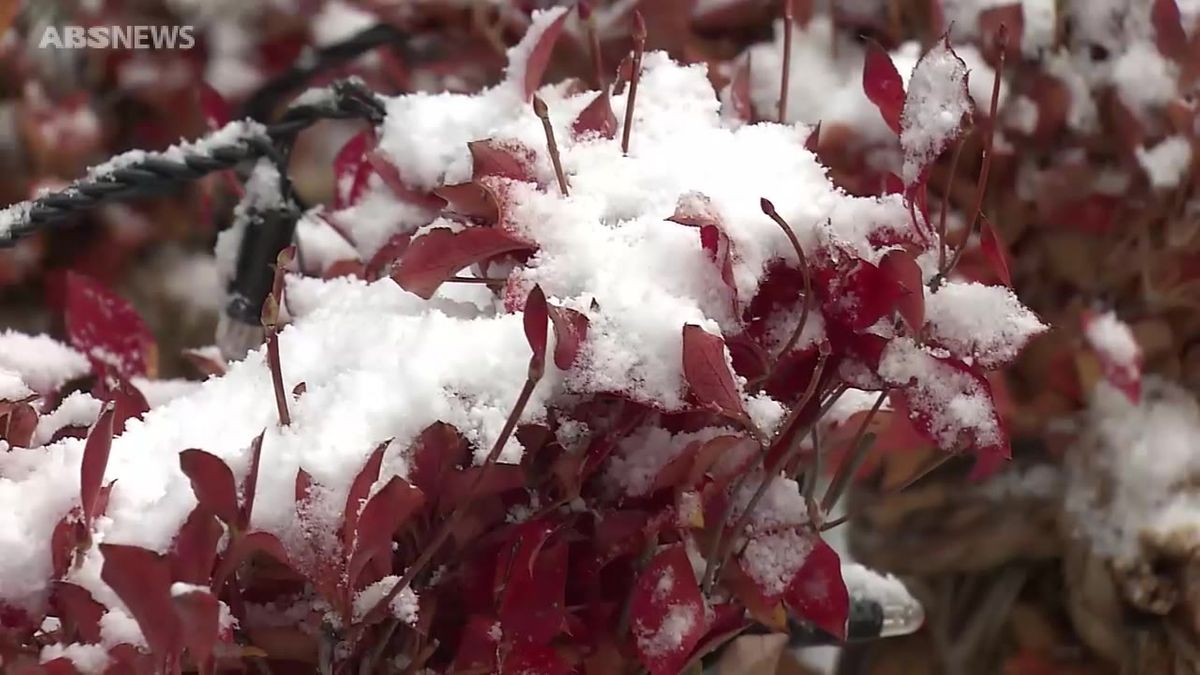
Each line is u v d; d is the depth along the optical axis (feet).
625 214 2.01
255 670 1.93
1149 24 2.52
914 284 1.92
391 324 2.03
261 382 2.01
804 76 2.55
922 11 2.60
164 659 1.84
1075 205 2.52
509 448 1.93
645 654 1.93
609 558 1.95
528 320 1.89
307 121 2.24
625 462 1.96
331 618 1.90
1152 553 2.52
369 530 1.88
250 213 2.28
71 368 2.24
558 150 2.04
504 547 1.93
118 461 1.95
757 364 1.97
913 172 1.98
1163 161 2.50
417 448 1.92
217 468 1.85
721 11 2.61
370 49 2.41
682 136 2.06
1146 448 2.56
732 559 1.98
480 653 1.93
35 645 1.88
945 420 1.94
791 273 1.97
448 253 1.97
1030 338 1.95
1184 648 2.51
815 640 2.27
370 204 2.22
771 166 2.02
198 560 1.85
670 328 1.93
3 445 1.97
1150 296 2.56
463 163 2.09
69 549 1.89
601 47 2.57
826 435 2.08
